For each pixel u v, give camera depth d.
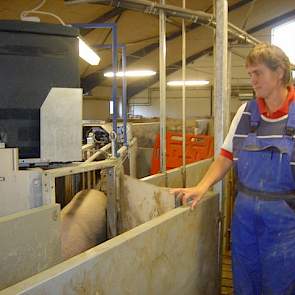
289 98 1.28
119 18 4.67
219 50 1.69
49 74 1.38
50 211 1.30
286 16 8.58
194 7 4.99
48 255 1.30
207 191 1.55
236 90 10.48
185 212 1.37
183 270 1.41
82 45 1.98
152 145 4.31
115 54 2.10
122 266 1.05
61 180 2.47
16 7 3.63
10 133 1.36
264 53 1.23
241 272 1.41
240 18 7.05
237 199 1.41
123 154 2.41
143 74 8.36
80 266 0.90
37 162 1.41
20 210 1.36
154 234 1.19
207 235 1.59
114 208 1.84
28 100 1.36
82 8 4.06
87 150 2.17
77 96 1.43
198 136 3.55
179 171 2.37
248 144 1.33
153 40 6.45
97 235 1.78
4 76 1.32
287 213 1.27
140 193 1.72
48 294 0.82
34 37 1.34
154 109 12.04
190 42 7.23
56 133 1.41
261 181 1.30
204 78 11.02
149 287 1.19
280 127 1.27
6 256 1.15
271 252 1.31
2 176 1.34
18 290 0.76
